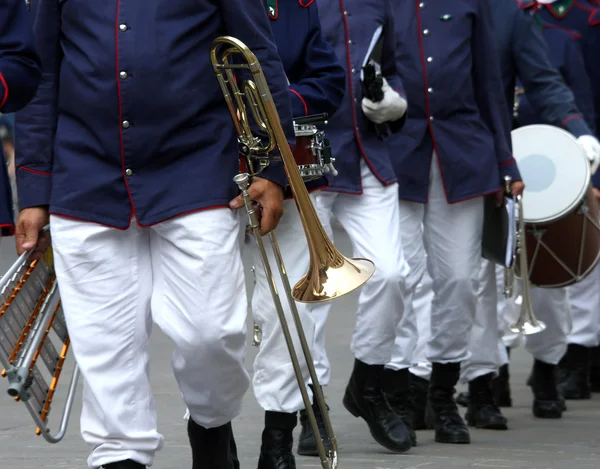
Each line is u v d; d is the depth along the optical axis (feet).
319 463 53.83
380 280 56.03
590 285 78.33
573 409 74.43
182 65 38.32
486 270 66.28
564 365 79.66
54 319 41.14
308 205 39.22
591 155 69.56
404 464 53.36
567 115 70.28
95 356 38.73
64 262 38.78
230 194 39.01
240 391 40.45
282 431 46.93
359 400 57.11
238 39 39.40
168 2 38.27
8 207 40.96
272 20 46.65
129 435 38.78
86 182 38.42
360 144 56.59
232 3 38.99
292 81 47.14
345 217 57.57
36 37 39.42
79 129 39.01
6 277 37.17
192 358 38.88
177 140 38.47
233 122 39.60
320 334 59.47
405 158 61.87
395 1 63.46
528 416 70.95
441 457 55.62
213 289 38.34
